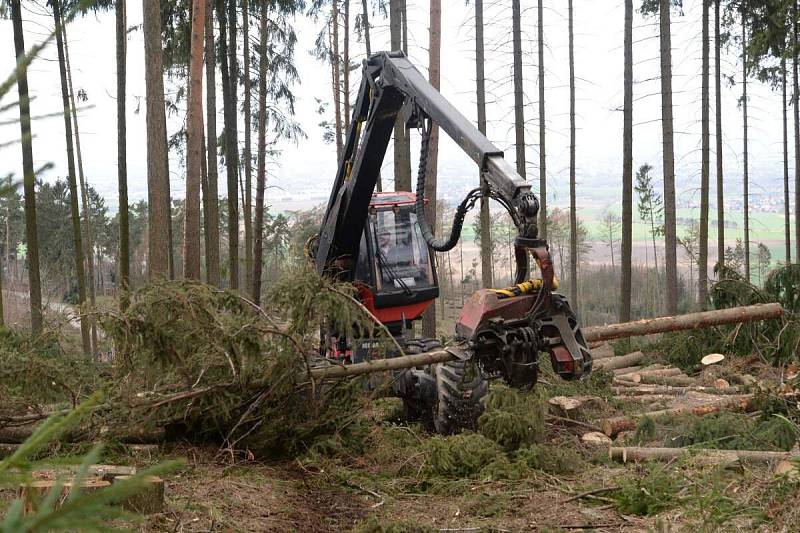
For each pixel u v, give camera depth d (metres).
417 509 5.93
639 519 5.44
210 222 21.72
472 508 5.85
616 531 5.25
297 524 5.42
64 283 39.69
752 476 5.88
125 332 6.36
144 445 6.95
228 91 23.27
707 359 11.41
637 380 11.14
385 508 5.93
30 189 15.20
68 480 4.26
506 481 6.50
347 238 9.35
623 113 19.95
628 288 19.88
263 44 23.80
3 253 42.94
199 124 15.59
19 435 6.54
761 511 5.01
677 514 5.31
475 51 20.23
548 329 6.64
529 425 7.32
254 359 6.68
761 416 8.05
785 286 11.40
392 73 8.12
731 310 9.83
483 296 6.76
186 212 15.59
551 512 5.73
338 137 27.17
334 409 7.32
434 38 15.44
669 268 19.56
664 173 19.48
